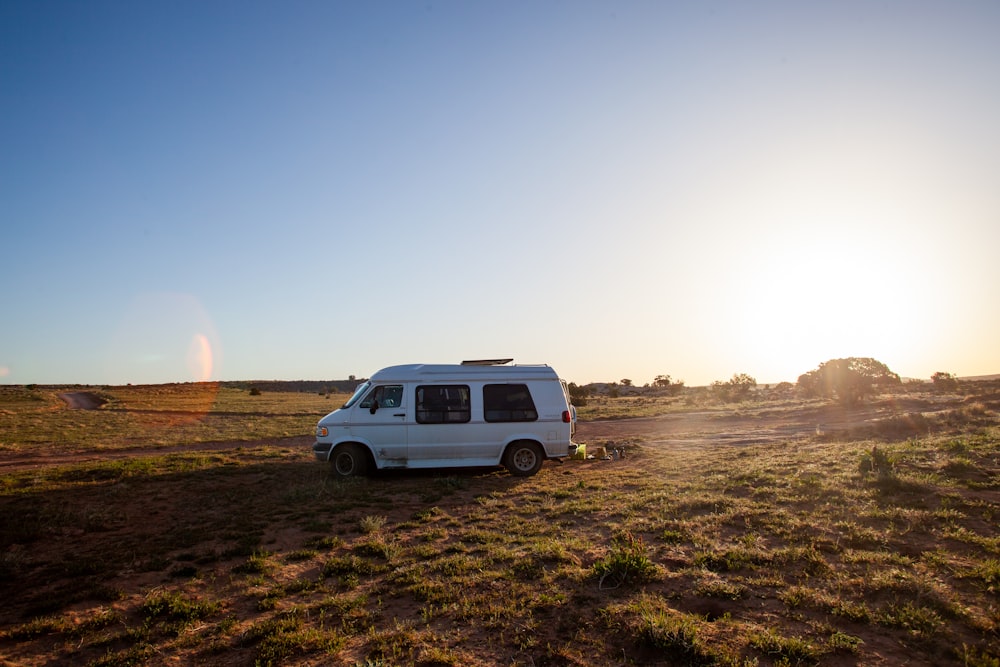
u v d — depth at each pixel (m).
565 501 9.52
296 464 14.47
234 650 4.51
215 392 80.12
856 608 4.70
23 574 6.36
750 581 5.41
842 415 26.06
